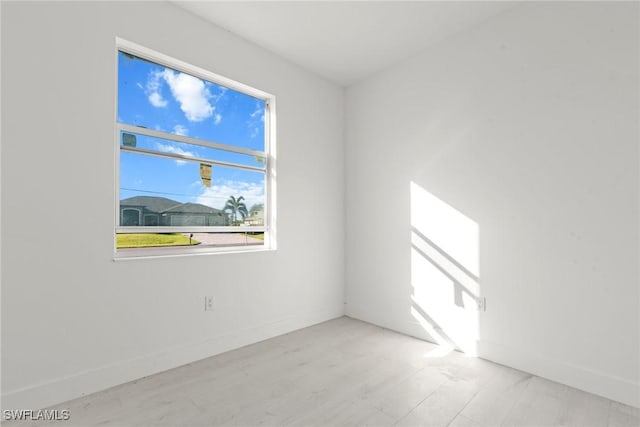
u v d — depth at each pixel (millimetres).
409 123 3340
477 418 1895
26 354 1921
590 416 1919
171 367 2510
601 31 2180
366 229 3752
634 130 2061
